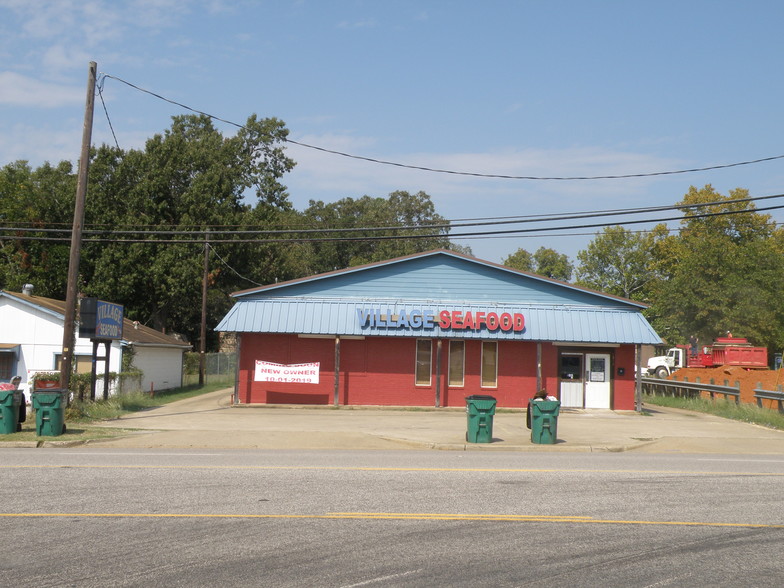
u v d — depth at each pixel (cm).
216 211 5653
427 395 3094
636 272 7944
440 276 3150
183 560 770
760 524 955
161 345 4069
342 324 3036
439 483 1226
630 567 759
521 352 3117
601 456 1684
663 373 5675
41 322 3431
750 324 5738
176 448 1802
